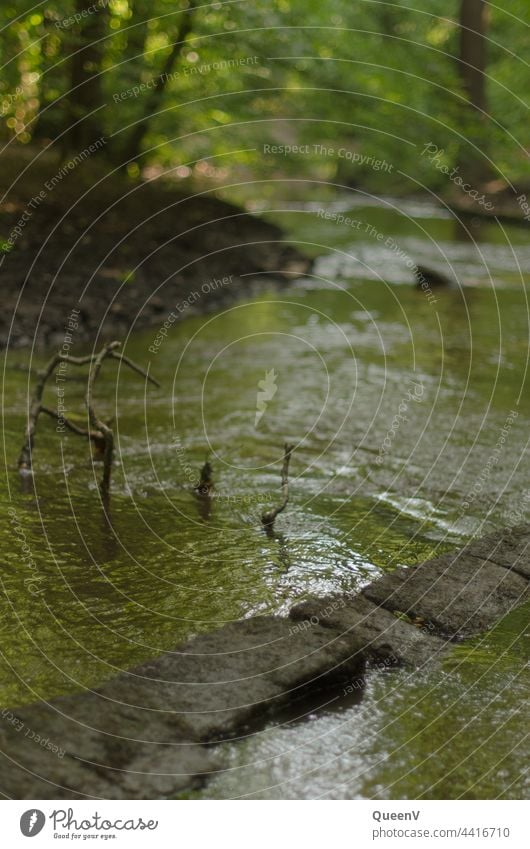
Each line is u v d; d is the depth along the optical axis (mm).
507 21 21688
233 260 11758
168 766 2678
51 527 4270
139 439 5605
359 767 2801
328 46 14617
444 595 3824
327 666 3193
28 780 2561
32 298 8508
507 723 3035
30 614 3486
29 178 11820
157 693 2975
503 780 2771
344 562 4109
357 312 9945
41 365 7109
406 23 20484
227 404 6441
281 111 15172
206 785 2678
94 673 3111
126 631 3404
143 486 4863
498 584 3955
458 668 3348
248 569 3977
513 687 3238
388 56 15102
